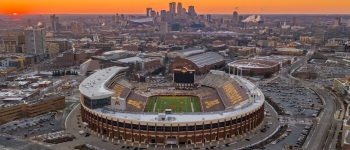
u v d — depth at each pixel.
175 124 192.38
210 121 196.75
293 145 197.62
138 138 197.62
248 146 196.00
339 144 197.75
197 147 194.38
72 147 194.50
